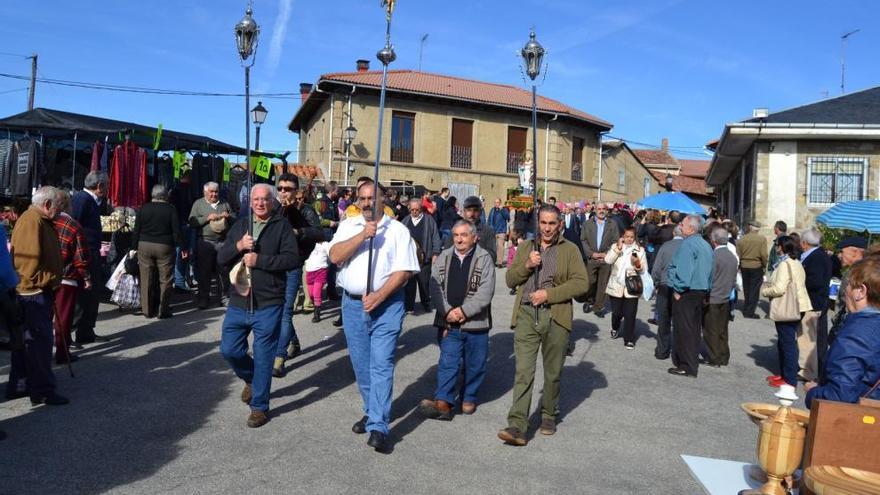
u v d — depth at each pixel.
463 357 6.35
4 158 10.02
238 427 5.34
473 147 29.44
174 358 7.28
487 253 5.97
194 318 9.33
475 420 5.85
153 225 9.09
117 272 9.27
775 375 8.15
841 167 17.61
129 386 6.26
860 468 3.41
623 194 38.16
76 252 6.64
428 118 28.52
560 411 6.25
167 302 9.28
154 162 11.77
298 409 5.86
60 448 4.73
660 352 8.65
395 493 4.26
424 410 5.83
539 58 5.85
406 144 28.28
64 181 10.38
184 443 4.95
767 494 4.03
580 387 7.14
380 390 5.00
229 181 12.30
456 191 28.86
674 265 7.85
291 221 6.85
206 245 9.95
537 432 5.63
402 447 5.09
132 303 9.20
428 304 10.62
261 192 5.37
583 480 4.64
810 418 3.55
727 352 8.55
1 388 6.07
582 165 33.31
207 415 5.58
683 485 4.64
